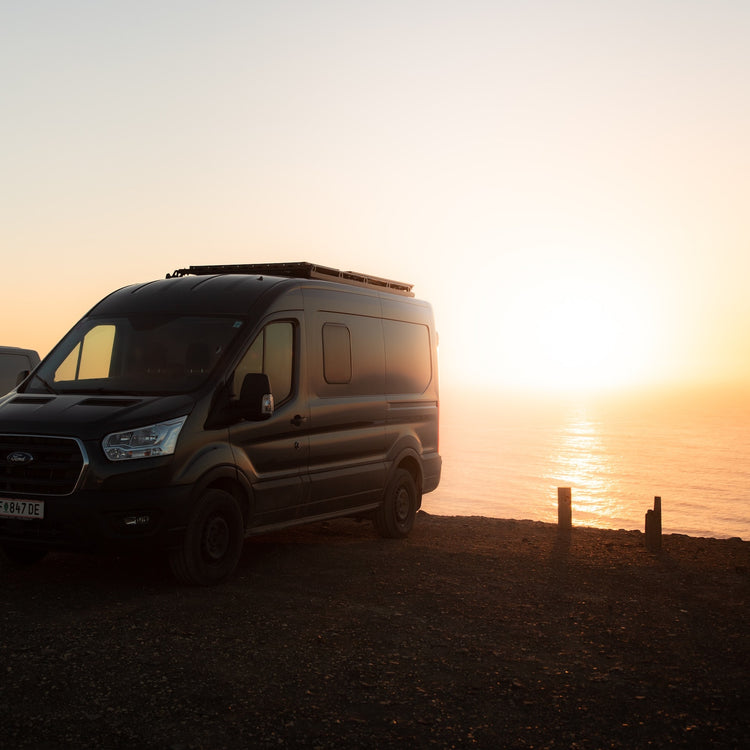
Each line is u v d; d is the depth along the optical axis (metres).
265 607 6.08
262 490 7.32
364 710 4.18
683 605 6.45
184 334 7.31
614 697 4.43
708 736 3.95
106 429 6.24
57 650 4.96
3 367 12.48
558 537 9.87
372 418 8.96
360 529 10.07
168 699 4.24
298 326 7.92
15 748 3.64
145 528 6.31
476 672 4.78
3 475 6.38
